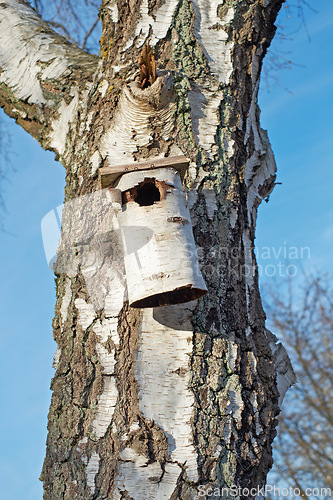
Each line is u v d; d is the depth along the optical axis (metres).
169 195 2.07
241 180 2.35
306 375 7.79
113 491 1.82
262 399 2.06
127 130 2.29
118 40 2.46
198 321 2.02
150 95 2.24
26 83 2.77
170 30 2.45
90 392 1.98
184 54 2.42
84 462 1.88
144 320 2.01
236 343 2.05
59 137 2.62
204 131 2.31
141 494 1.80
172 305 2.03
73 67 2.69
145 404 1.91
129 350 1.98
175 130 2.29
